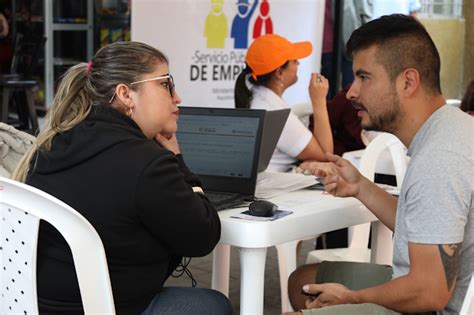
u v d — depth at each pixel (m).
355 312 1.77
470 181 1.66
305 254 4.31
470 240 1.72
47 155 1.79
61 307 1.75
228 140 2.33
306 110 4.08
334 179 2.16
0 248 1.77
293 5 4.72
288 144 3.39
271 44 3.40
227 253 2.71
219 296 1.98
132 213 1.72
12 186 1.66
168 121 1.90
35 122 7.07
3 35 8.02
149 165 1.71
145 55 1.86
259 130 2.30
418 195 1.68
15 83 6.92
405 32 1.82
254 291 1.93
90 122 1.80
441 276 1.66
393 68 1.82
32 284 1.73
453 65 6.23
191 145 2.37
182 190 1.76
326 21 6.00
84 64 1.92
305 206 2.09
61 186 1.75
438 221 1.65
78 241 1.66
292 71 3.47
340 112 4.03
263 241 1.88
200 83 4.36
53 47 8.00
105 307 1.71
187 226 1.76
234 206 2.10
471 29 6.20
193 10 4.25
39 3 7.94
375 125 1.88
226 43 4.44
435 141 1.71
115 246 1.73
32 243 1.70
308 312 1.79
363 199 2.15
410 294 1.69
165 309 1.85
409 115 1.84
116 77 1.83
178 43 4.23
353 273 2.22
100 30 7.95
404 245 1.78
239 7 4.46
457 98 6.23
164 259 1.84
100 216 1.71
